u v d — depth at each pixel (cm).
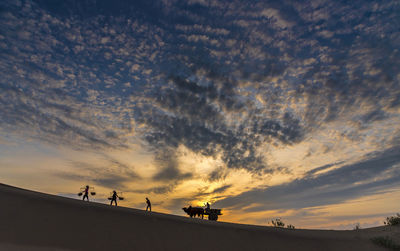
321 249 1695
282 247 1606
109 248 1125
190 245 1359
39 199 1548
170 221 1689
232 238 1586
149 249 1209
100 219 1416
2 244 951
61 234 1145
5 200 1392
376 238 1984
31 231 1109
